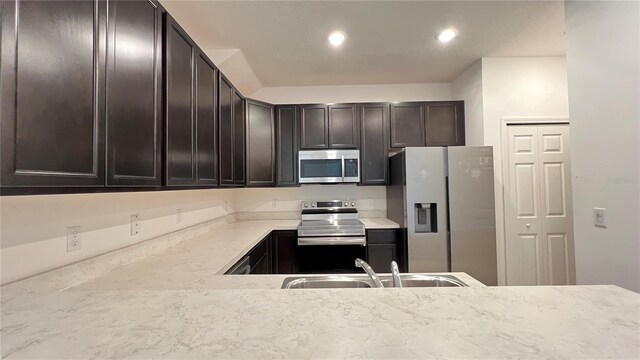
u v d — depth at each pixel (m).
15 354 0.52
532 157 2.73
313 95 3.46
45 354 0.52
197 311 0.68
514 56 2.73
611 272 1.51
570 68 1.72
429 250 2.53
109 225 1.39
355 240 2.76
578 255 1.69
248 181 2.81
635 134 1.39
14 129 0.66
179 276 1.28
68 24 0.81
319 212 3.31
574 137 1.70
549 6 1.96
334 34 2.30
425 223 2.62
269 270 2.72
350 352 0.51
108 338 0.57
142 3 1.17
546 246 2.70
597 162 1.57
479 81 2.80
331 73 3.10
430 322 0.61
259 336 0.57
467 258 2.52
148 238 1.71
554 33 2.31
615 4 1.46
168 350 0.52
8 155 0.64
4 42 0.64
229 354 0.51
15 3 0.66
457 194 2.53
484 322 0.61
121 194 1.48
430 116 3.12
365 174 3.13
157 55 1.27
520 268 2.69
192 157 1.61
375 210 3.39
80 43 0.85
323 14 2.03
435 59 2.78
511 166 2.73
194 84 1.63
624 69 1.43
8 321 0.65
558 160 2.73
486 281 2.51
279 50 2.56
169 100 1.35
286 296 0.77
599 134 1.56
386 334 0.57
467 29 2.25
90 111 0.88
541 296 0.75
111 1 0.98
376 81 3.36
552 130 2.73
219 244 1.99
